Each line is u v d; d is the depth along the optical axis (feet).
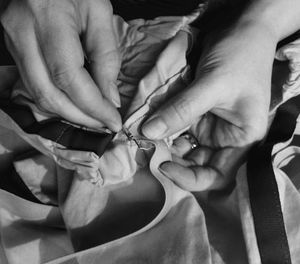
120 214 1.02
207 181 1.00
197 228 0.97
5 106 1.05
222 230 1.01
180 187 0.99
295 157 1.09
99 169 0.97
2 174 1.13
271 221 0.90
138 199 1.02
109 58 0.97
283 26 1.09
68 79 0.86
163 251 0.97
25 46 0.90
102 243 1.00
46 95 0.93
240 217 0.95
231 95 0.99
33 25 0.88
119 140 0.98
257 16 1.07
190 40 1.06
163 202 0.98
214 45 1.04
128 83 1.01
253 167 0.94
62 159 0.96
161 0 1.27
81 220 1.01
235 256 0.97
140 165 1.01
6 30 0.91
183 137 1.09
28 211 1.08
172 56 1.00
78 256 1.01
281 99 1.05
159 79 0.99
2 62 1.21
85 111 0.92
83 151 0.92
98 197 1.02
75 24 0.89
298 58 1.03
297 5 1.08
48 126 0.98
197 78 0.99
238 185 0.96
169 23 1.07
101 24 0.96
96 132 0.97
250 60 1.01
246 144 0.99
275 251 0.89
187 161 1.04
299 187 1.09
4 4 0.98
